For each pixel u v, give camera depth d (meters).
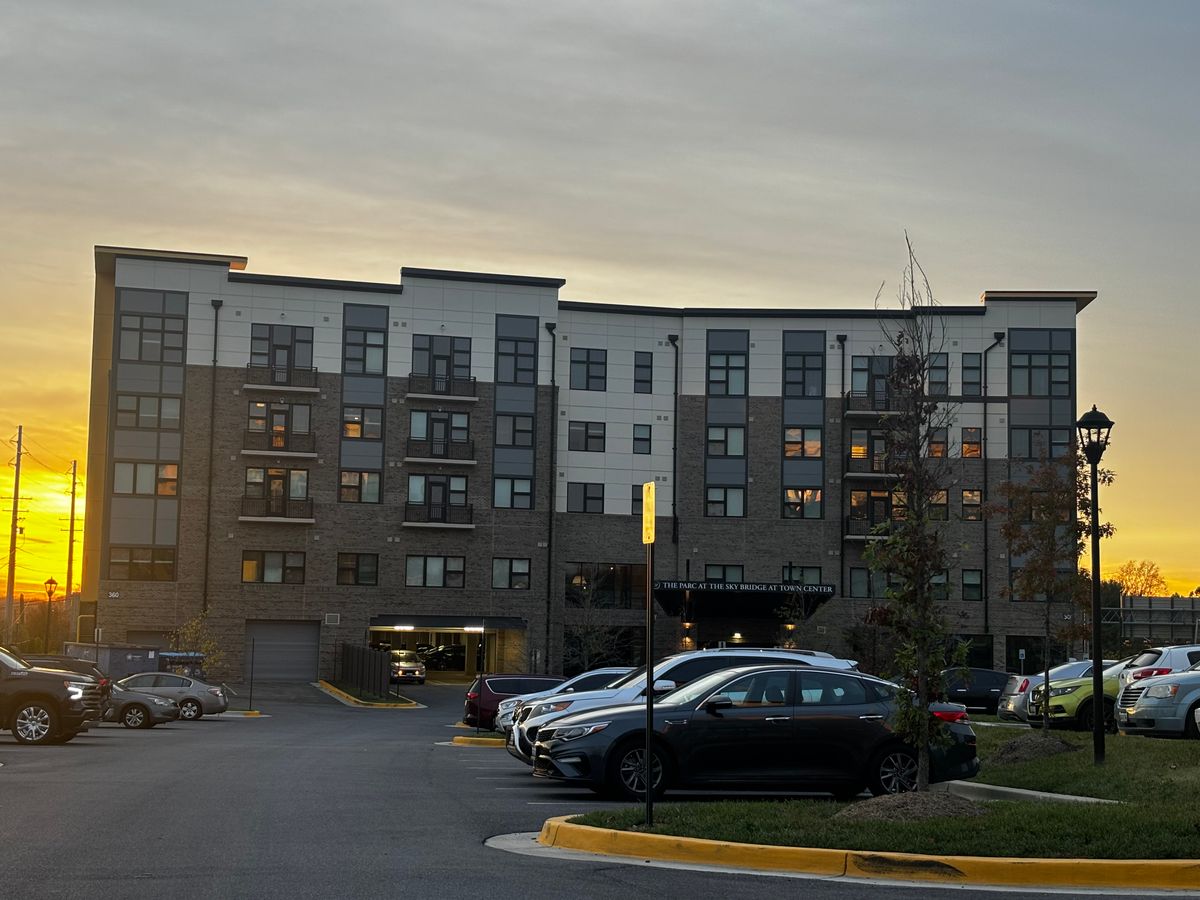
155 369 62.94
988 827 11.84
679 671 20.36
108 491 62.22
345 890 9.62
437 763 23.64
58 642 106.88
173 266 63.41
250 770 20.94
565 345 67.62
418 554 65.00
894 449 14.96
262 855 11.34
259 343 64.00
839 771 16.56
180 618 62.28
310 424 64.38
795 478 67.19
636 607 66.94
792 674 16.92
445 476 65.56
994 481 65.06
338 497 64.38
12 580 69.88
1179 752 18.58
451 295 66.25
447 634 70.06
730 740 16.45
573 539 66.75
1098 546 19.33
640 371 68.12
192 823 13.54
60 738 27.03
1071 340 65.75
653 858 11.67
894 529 14.26
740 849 11.34
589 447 67.38
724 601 64.25
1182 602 41.78
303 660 63.84
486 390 66.31
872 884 10.42
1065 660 63.84
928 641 13.63
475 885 9.95
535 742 17.62
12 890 9.48
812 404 67.50
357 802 16.03
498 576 65.81
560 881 10.23
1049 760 19.69
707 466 67.38
